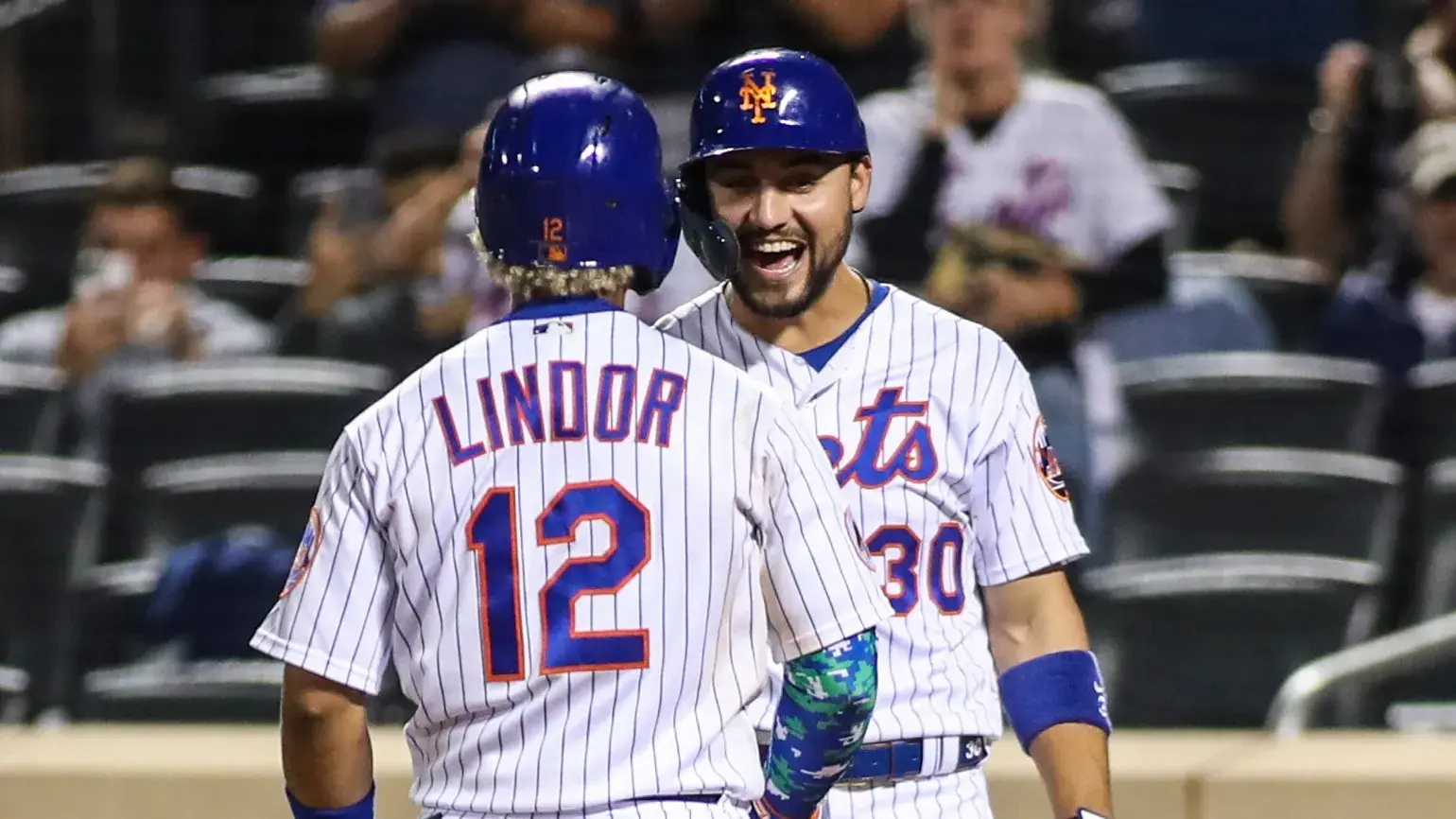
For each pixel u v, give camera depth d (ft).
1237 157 82.33
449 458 27.86
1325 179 81.10
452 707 27.68
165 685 64.18
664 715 27.40
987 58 69.00
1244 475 67.56
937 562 33.86
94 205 78.84
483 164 28.94
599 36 80.43
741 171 33.06
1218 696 63.98
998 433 34.32
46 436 75.36
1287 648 64.23
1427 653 57.67
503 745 27.37
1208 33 85.51
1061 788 33.86
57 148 85.25
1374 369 75.05
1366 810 46.24
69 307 76.23
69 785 48.57
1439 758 48.75
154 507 68.85
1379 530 67.31
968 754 33.83
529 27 80.53
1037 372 67.41
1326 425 71.67
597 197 28.32
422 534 27.76
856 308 34.96
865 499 33.50
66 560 68.74
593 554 27.45
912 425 33.91
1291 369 72.18
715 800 27.78
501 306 71.15
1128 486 68.33
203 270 79.51
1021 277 67.97
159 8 85.30
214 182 81.87
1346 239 81.00
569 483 27.68
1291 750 50.01
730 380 28.73
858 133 33.30
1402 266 77.41
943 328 34.81
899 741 33.09
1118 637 64.59
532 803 27.09
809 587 28.32
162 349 76.13
